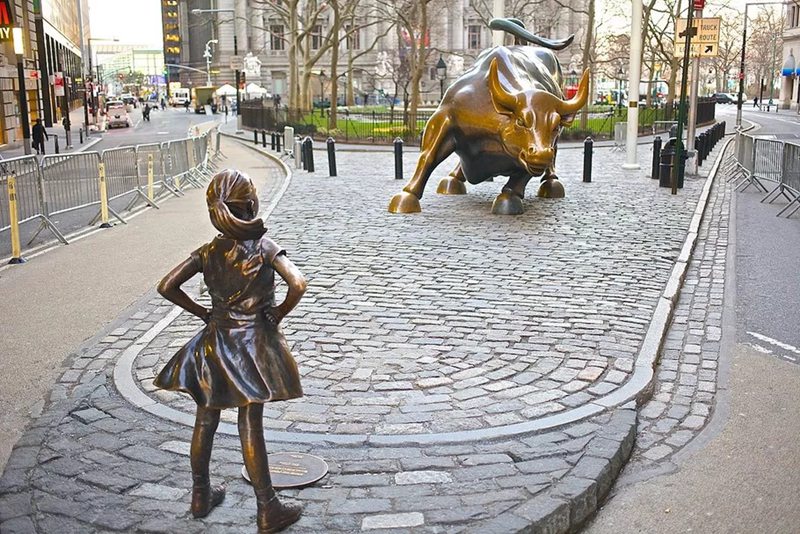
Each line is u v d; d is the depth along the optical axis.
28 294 8.90
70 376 6.23
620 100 65.94
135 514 4.12
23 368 6.42
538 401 5.62
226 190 3.90
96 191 14.28
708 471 4.86
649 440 5.29
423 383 5.97
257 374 3.84
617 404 5.59
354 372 6.21
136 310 8.11
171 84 133.00
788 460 5.00
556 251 10.85
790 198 17.22
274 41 98.31
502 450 4.86
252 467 3.90
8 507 4.19
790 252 11.49
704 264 10.65
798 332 7.68
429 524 3.99
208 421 4.03
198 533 3.95
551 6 72.88
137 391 5.80
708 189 17.92
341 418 5.34
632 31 21.53
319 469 4.58
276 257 3.93
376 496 4.30
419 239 11.70
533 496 4.26
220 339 3.92
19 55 26.73
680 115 17.41
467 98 13.51
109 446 4.93
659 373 6.52
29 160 11.92
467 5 93.56
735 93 128.88
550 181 16.27
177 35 131.00
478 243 11.39
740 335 7.57
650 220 13.56
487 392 5.79
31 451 4.85
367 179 20.47
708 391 6.13
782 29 90.56
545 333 7.21
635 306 8.14
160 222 14.41
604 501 4.54
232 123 62.91
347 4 45.88
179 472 4.60
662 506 4.47
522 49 15.27
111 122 58.44
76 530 3.98
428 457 4.77
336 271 9.69
